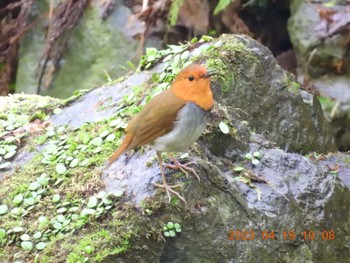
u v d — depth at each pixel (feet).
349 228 31.55
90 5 47.98
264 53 35.91
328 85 45.98
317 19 46.37
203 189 27.96
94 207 27.45
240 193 28.99
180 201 26.99
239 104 34.12
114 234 26.21
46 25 49.34
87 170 29.76
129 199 27.22
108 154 30.35
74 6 48.08
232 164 30.83
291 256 29.01
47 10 49.21
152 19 47.03
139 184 27.66
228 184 28.73
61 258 26.16
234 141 31.42
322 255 29.91
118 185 28.12
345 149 45.93
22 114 35.88
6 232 27.86
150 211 26.55
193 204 27.35
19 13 51.83
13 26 51.44
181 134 25.95
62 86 48.34
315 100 37.93
